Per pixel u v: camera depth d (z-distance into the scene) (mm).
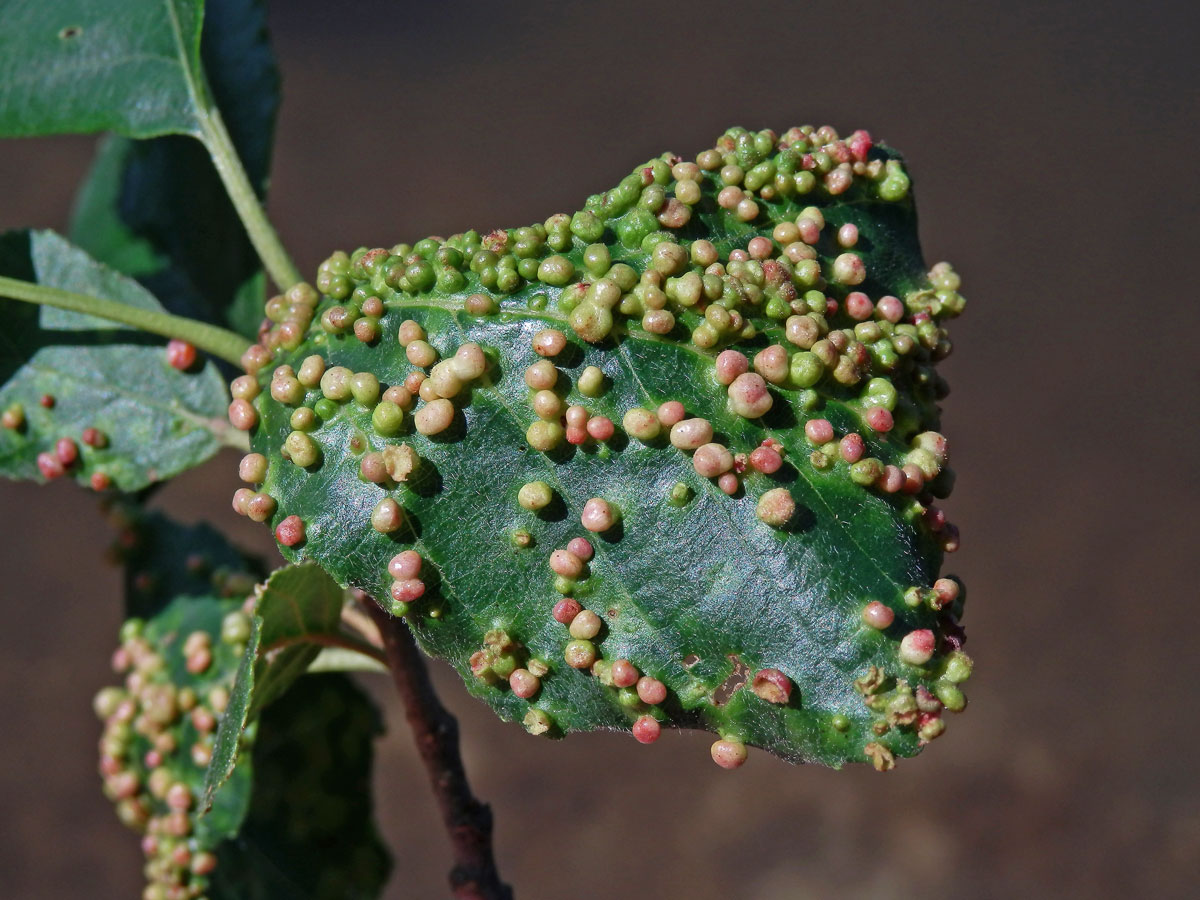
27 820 499
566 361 122
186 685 156
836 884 480
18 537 617
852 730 118
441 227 792
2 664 555
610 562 121
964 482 649
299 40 987
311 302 129
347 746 162
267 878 157
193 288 163
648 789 519
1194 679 552
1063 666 560
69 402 145
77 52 148
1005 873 479
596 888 482
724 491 120
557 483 121
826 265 129
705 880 485
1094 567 602
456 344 124
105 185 168
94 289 147
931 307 133
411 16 1026
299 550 123
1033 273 775
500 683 123
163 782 154
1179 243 787
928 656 118
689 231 128
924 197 832
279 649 135
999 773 514
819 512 120
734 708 120
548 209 808
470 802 145
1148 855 476
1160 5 1001
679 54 976
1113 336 732
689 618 120
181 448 145
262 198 157
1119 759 517
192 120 146
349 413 123
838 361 123
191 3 146
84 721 534
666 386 122
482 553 122
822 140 134
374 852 161
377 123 893
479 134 884
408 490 122
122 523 161
